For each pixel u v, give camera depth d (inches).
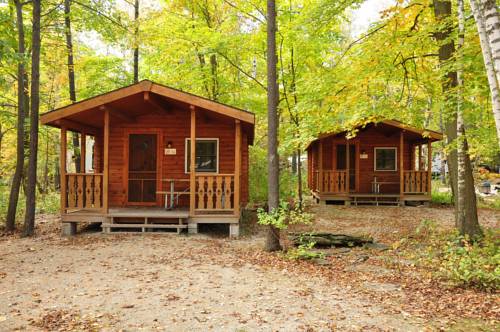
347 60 320.2
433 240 301.9
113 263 259.4
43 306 177.0
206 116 417.7
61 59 587.2
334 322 160.6
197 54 531.8
